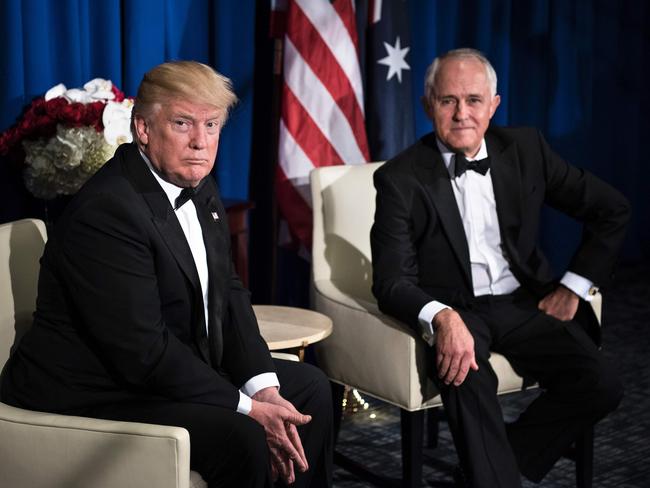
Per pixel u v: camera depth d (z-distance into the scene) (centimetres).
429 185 327
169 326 251
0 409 232
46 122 333
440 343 299
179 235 247
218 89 243
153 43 406
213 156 250
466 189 333
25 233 271
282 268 482
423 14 522
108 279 234
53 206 371
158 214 245
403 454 317
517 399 433
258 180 464
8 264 262
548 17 584
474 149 330
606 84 634
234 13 432
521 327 326
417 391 310
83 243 234
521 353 328
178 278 247
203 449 237
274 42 451
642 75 664
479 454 301
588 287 334
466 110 322
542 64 588
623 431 395
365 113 471
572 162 610
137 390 245
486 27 543
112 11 392
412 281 324
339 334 333
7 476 231
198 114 243
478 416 304
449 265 329
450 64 323
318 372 279
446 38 537
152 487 218
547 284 341
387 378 316
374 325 319
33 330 247
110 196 237
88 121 331
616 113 651
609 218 341
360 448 376
